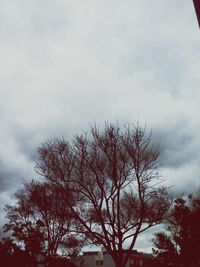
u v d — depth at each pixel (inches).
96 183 821.2
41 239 1347.2
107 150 813.9
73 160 850.1
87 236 802.8
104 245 754.8
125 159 809.5
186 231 1245.1
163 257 1311.5
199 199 1304.1
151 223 784.9
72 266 1456.7
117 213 767.1
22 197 1389.0
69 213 883.4
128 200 810.2
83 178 829.2
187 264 1274.6
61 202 1031.6
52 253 1282.0
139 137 824.3
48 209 1106.1
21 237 1371.8
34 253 1376.7
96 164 815.7
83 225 817.5
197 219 1214.9
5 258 1418.6
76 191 826.8
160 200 808.3
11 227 1417.3
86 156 829.2
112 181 795.4
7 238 1465.3
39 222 1309.1
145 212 783.7
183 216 1206.9
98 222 807.1
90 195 799.1
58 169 847.1
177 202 1189.7
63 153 856.9
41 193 1119.6
